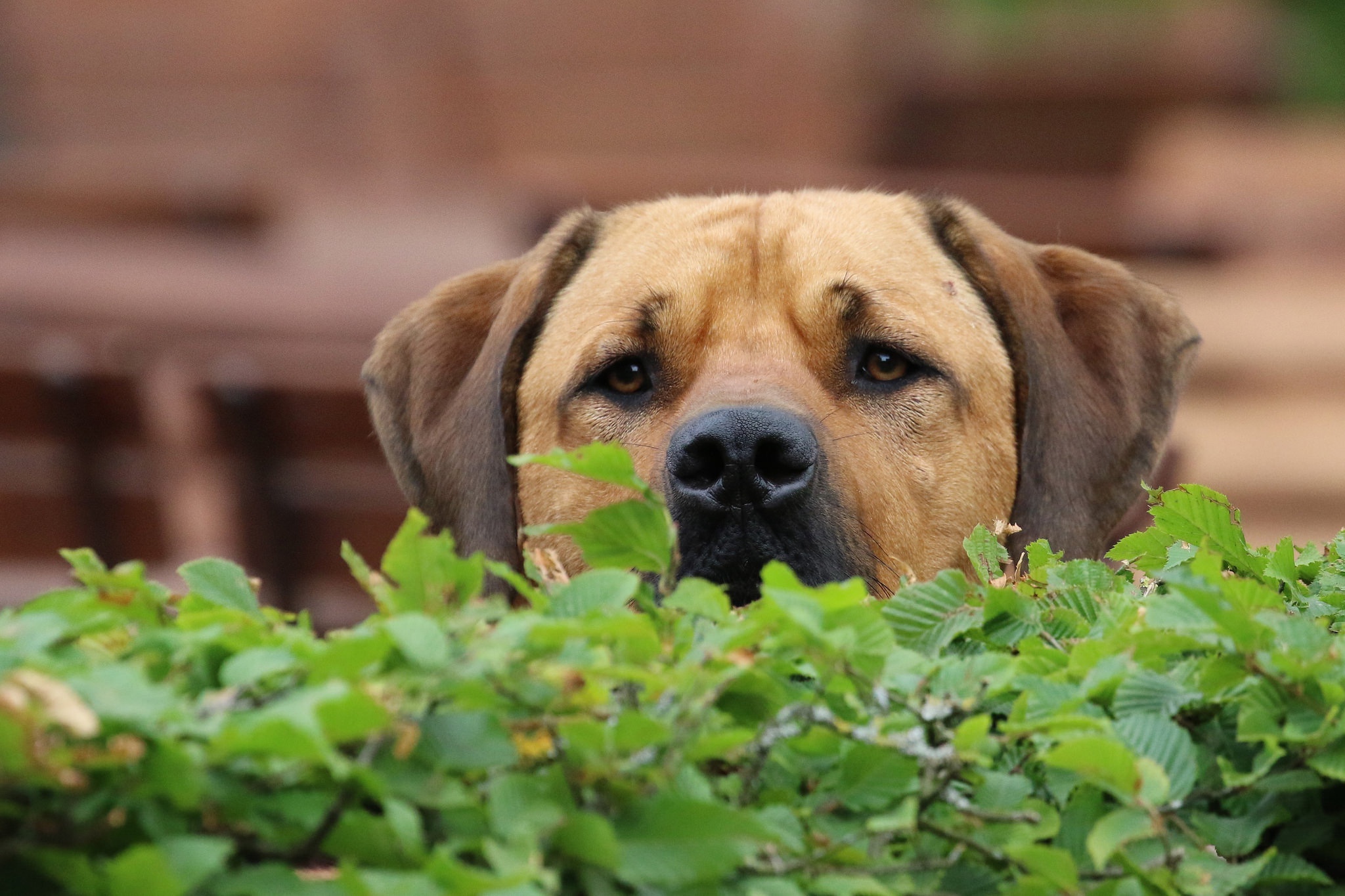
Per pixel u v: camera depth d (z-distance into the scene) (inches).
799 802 142.8
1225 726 154.0
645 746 130.5
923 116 1726.1
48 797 118.1
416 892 115.7
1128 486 332.8
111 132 1593.3
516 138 1563.7
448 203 1424.7
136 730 116.2
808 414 272.1
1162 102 1704.0
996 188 1312.7
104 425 534.9
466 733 127.9
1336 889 144.6
